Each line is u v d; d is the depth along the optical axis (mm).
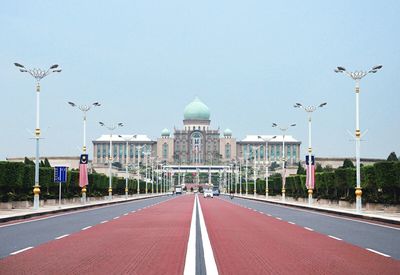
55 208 59812
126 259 19906
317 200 84750
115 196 123812
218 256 20750
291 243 25688
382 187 57438
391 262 19438
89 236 28609
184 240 26688
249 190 189875
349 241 26719
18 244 24625
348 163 91188
